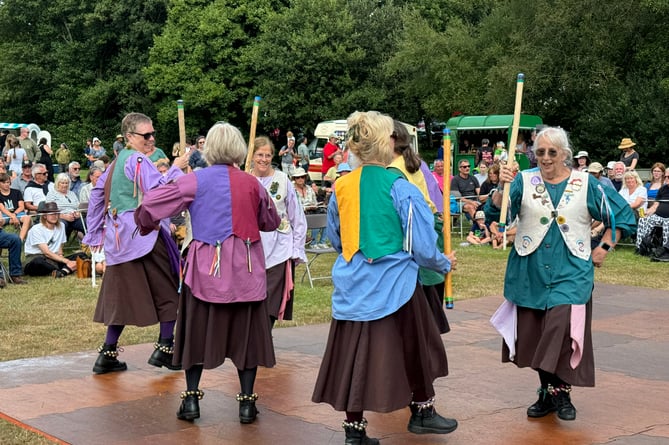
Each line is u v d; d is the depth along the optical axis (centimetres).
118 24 4088
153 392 531
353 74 3397
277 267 607
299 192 1341
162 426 460
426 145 3984
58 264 1078
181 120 559
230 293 455
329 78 3372
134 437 440
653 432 453
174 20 3731
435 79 3052
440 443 433
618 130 2352
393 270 393
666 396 532
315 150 2706
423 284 511
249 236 464
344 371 394
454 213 1462
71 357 629
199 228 459
